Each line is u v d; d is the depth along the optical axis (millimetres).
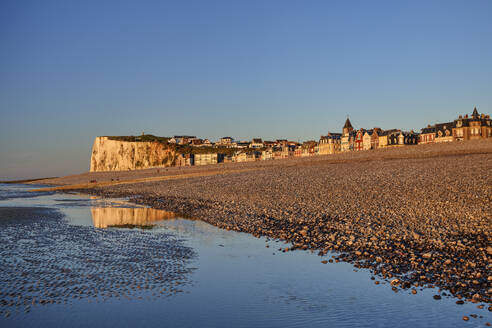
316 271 15812
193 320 10891
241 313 11383
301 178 52625
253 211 33312
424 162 53688
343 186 41500
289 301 12453
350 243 19859
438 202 28969
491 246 17672
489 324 10328
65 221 31375
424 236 20234
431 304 11875
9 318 10875
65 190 85000
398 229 22266
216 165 131375
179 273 15773
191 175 89000
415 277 14367
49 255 18594
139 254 19109
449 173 41156
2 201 54406
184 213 36688
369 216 26578
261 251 19766
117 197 59906
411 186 36625
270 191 43938
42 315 11141
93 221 31516
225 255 18984
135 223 30297
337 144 151875
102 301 12383
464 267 14969
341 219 26500
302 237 22484
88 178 156375
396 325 10445
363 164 61750
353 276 15008
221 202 41219
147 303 12258
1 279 14547
